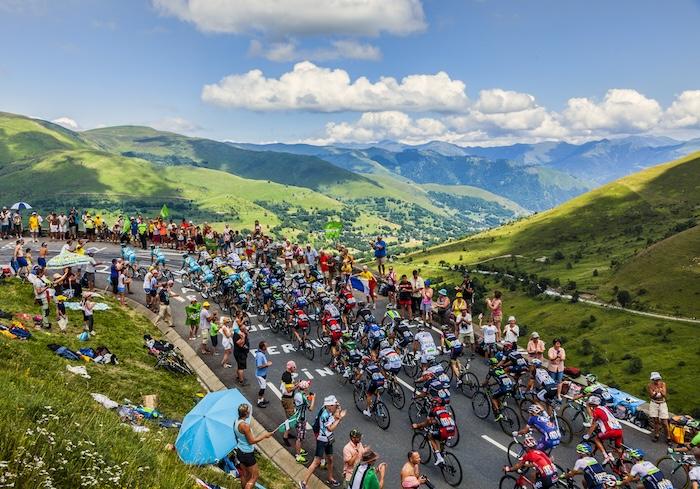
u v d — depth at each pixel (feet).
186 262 122.62
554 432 42.88
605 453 46.91
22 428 31.91
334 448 56.24
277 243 152.46
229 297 102.89
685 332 496.23
